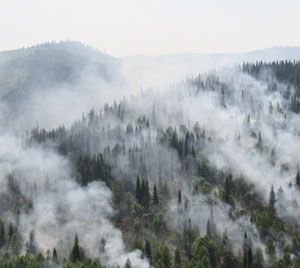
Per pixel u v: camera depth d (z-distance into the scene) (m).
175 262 168.88
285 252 175.88
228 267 166.00
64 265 163.62
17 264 159.88
